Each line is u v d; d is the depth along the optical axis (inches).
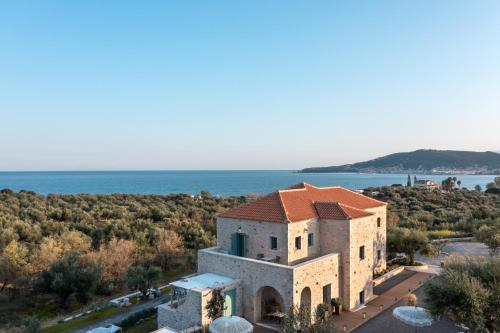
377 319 1214.9
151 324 1311.5
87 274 1723.7
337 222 1326.3
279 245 1262.3
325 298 1278.3
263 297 1264.8
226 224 1421.0
